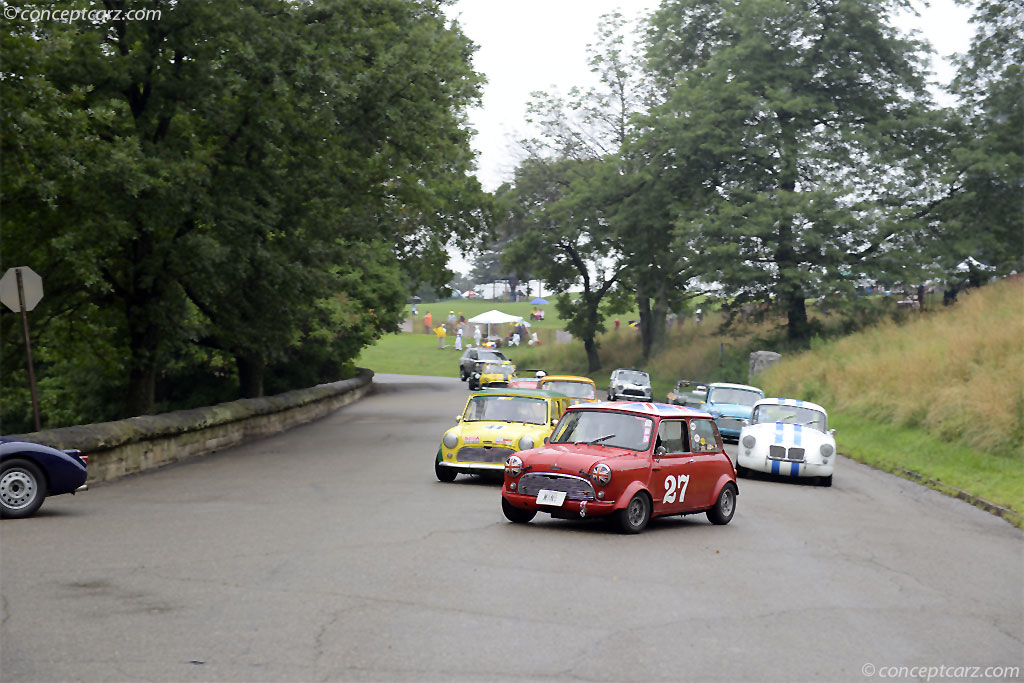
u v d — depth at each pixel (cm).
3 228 2289
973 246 5134
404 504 1502
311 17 2556
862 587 1034
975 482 2042
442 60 2642
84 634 748
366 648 728
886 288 5406
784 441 2111
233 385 4459
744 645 779
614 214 6338
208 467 2067
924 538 1410
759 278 5250
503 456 1773
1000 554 1305
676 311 6694
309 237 2767
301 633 763
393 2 2611
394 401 4734
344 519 1344
